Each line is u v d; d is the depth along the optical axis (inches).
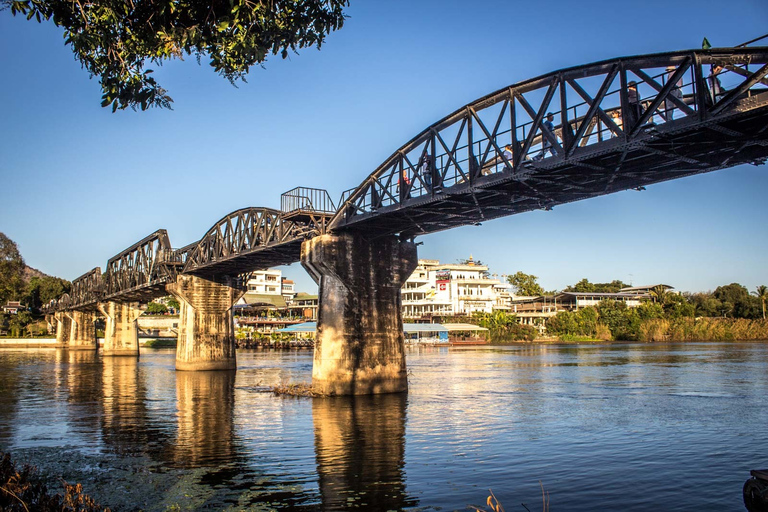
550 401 1416.1
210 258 2268.7
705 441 938.1
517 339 5142.7
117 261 3649.1
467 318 5191.9
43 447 948.0
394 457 846.5
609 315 5364.2
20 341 5142.7
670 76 802.8
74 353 4279.0
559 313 5452.8
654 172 996.6
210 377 2192.4
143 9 466.6
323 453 877.2
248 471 780.0
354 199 1437.0
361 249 1534.2
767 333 5093.5
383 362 1555.1
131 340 3863.2
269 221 1921.8
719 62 743.7
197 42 481.4
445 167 1149.1
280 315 5876.0
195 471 784.3
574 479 722.2
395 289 1600.6
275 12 489.7
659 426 1072.8
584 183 1040.8
